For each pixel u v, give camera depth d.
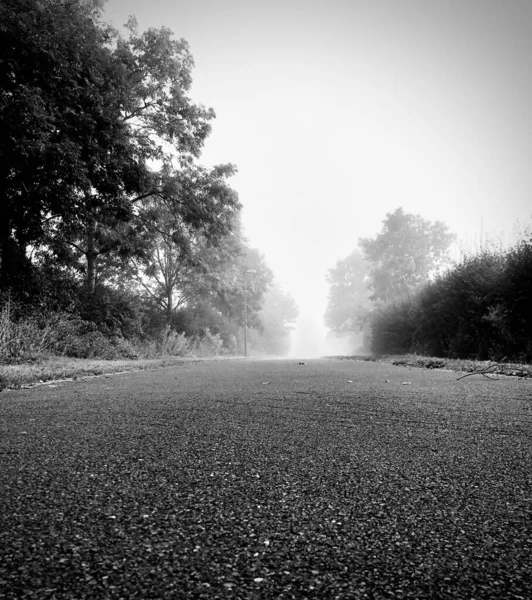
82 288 16.81
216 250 28.67
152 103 19.34
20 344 10.49
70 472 1.65
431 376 7.20
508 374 7.50
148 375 7.83
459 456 1.97
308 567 0.92
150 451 2.02
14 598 0.78
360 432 2.50
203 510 1.26
